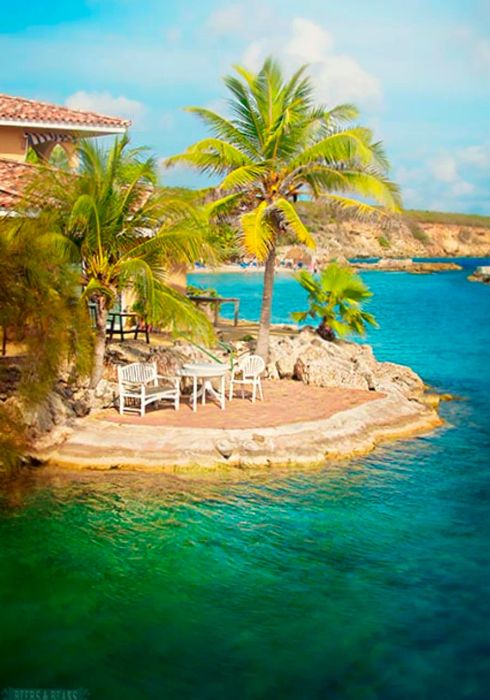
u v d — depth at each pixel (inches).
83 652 352.8
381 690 328.8
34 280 568.1
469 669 345.4
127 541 470.9
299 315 1075.9
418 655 355.9
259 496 552.4
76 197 673.0
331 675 339.3
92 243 685.3
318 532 493.4
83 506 523.5
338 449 656.4
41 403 630.5
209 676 336.5
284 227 909.8
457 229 7662.4
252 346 952.9
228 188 841.5
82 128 1052.5
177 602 400.2
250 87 888.3
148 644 360.8
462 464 641.6
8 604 392.5
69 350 617.9
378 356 1256.2
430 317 1940.2
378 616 390.0
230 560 449.4
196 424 663.1
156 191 717.9
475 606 402.0
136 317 982.4
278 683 332.5
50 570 430.0
